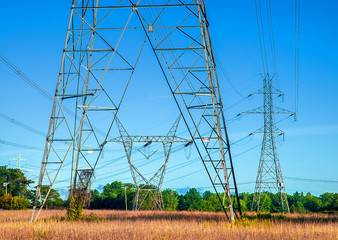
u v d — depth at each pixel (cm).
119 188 19212
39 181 3422
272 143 9306
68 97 3528
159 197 9044
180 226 2803
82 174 3838
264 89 9394
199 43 3659
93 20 3700
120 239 2181
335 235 2383
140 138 7750
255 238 2273
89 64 3684
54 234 2398
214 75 3806
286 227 2825
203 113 3838
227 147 3822
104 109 3809
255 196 9331
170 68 3725
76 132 3519
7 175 13412
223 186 3728
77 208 3788
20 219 4022
